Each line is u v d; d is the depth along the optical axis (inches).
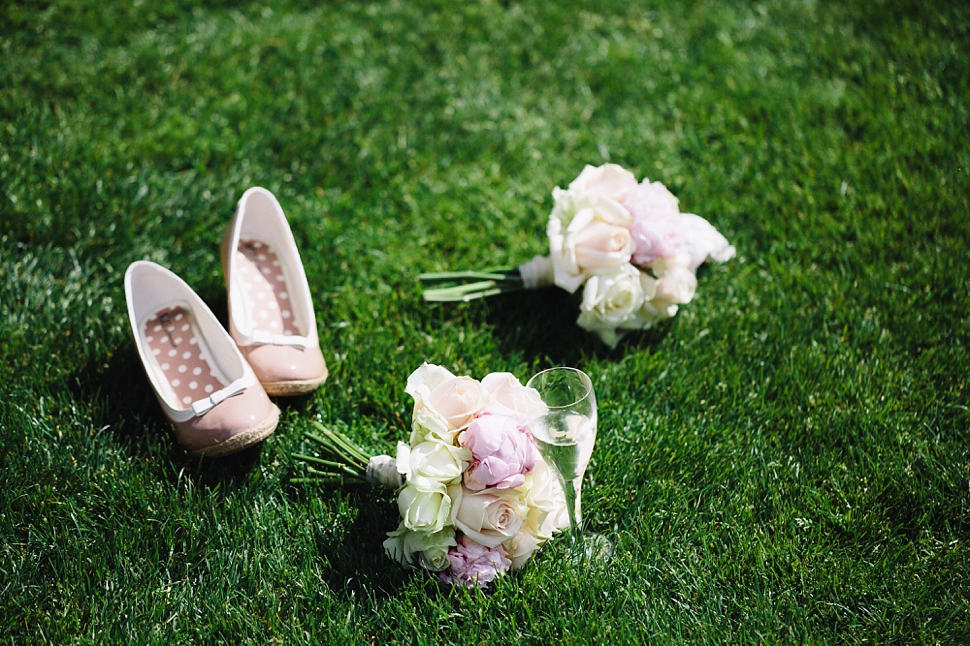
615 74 132.9
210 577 73.9
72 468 79.6
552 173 118.3
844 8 142.6
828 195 113.6
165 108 119.9
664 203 89.5
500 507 68.0
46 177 106.6
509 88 130.3
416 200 113.4
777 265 104.3
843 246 106.7
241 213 89.0
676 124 125.2
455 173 117.6
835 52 135.5
